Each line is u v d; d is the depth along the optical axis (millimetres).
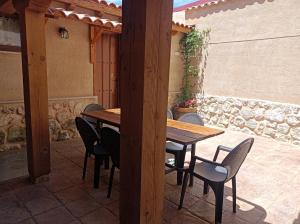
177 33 5590
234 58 4902
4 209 2064
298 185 2693
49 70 3707
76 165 3020
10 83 3357
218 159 3438
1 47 3191
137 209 1298
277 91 4371
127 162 1299
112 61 4734
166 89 1270
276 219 2076
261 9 4422
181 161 2578
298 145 4117
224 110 5129
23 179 2611
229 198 2387
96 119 2924
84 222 1933
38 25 2277
